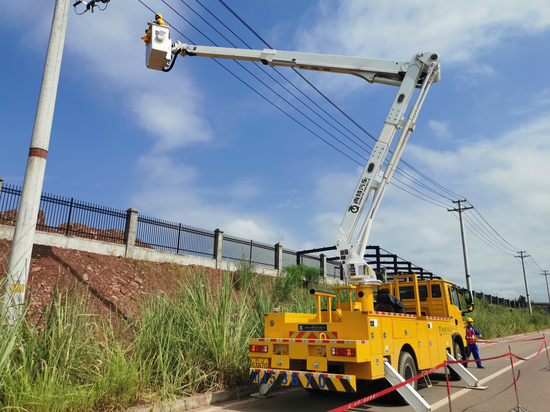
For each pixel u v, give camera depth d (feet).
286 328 22.97
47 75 23.49
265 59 32.04
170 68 32.12
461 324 36.06
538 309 236.84
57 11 24.44
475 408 22.65
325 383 19.83
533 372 37.42
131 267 46.39
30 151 22.50
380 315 21.74
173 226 56.95
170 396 20.39
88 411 17.34
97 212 48.34
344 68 30.71
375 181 27.04
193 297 27.50
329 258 92.58
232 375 24.85
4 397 15.57
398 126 28.02
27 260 21.30
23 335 18.66
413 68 28.96
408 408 22.47
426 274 79.05
